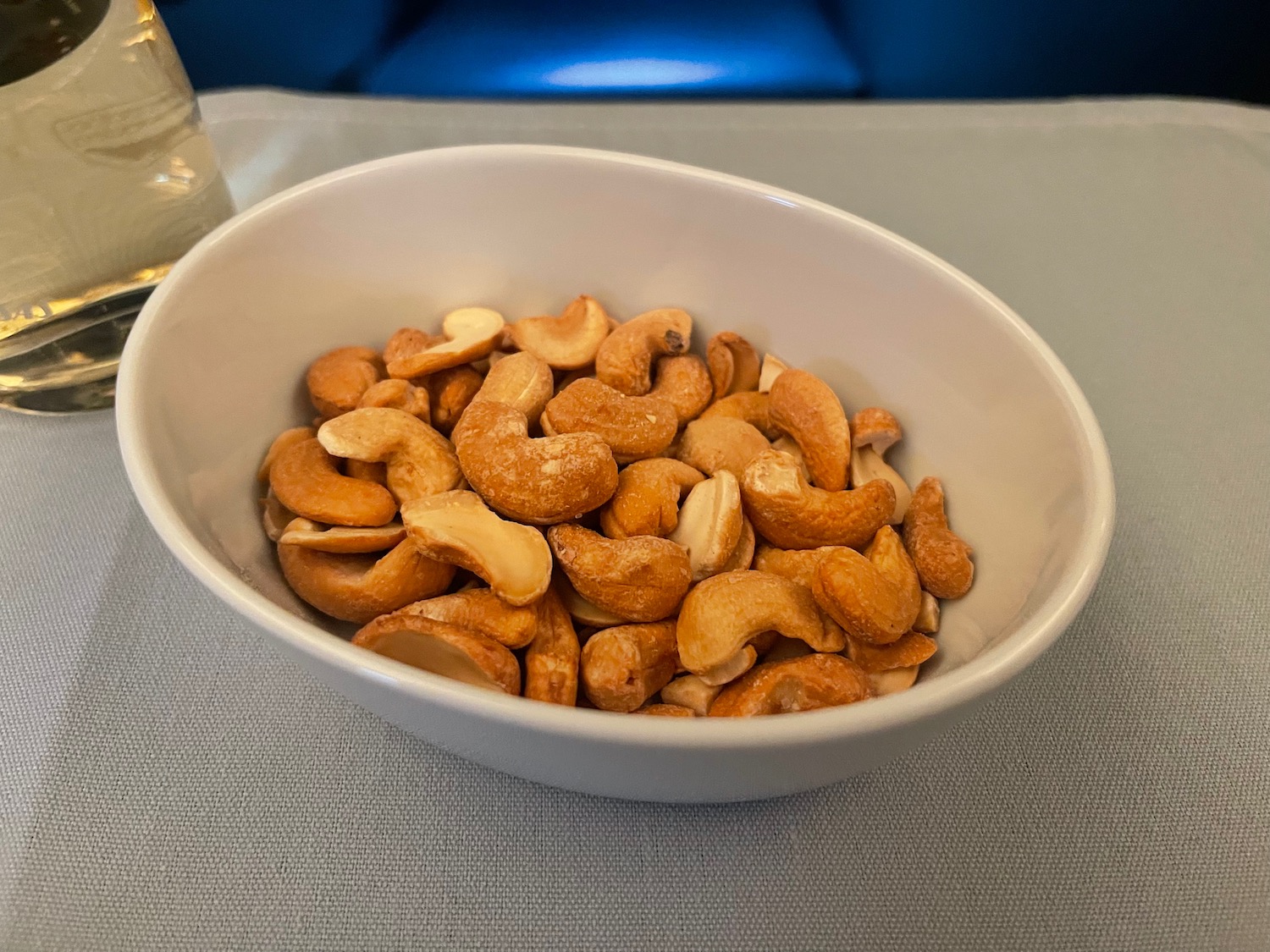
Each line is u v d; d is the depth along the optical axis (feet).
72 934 0.38
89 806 0.41
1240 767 0.44
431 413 0.53
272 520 0.47
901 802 0.43
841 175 0.73
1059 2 0.94
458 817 0.42
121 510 0.51
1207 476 0.56
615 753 0.31
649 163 0.53
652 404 0.49
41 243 0.50
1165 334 0.64
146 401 0.40
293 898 0.39
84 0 0.47
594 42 0.94
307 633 0.33
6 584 0.48
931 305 0.49
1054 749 0.45
